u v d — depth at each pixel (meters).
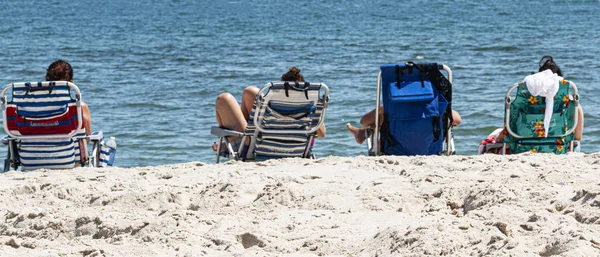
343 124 39.69
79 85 55.88
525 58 73.62
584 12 155.50
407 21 133.50
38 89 20.72
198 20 140.38
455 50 83.38
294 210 15.03
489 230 11.95
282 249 12.47
